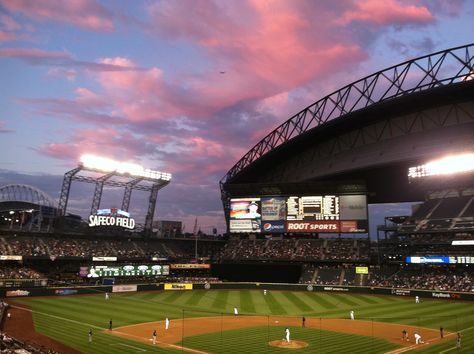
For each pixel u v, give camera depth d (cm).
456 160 10281
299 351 3803
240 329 4906
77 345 4006
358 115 10475
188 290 9275
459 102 9769
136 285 8925
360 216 10325
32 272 8844
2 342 3341
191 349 3878
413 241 9575
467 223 9225
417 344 4109
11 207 11069
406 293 8244
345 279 9625
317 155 12112
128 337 4412
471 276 8469
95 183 10825
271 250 10844
